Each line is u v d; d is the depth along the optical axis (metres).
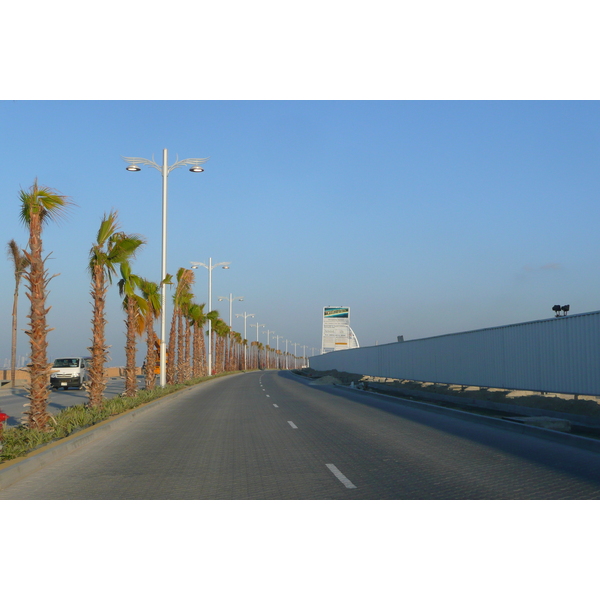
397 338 36.78
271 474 9.79
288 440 13.91
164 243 33.06
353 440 13.73
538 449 11.98
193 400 29.03
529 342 20.27
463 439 13.70
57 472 10.16
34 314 14.28
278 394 33.75
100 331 20.16
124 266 24.22
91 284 20.05
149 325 30.52
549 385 18.95
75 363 42.28
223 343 96.25
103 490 8.73
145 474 9.95
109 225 19.50
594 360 16.67
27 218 14.23
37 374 14.24
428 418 18.88
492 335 23.03
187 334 48.88
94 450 12.70
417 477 9.34
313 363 86.50
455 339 26.66
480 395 23.77
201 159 33.16
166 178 33.00
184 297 44.72
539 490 8.28
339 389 39.62
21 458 10.52
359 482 9.05
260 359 184.62
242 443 13.55
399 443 13.13
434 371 29.25
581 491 8.16
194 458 11.53
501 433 14.80
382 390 35.06
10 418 20.98
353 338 77.50
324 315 77.00
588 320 16.97
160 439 14.49
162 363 33.44
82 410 18.20
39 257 14.34
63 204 14.12
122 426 17.39
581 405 17.09
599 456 11.02
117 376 77.62
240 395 33.00
